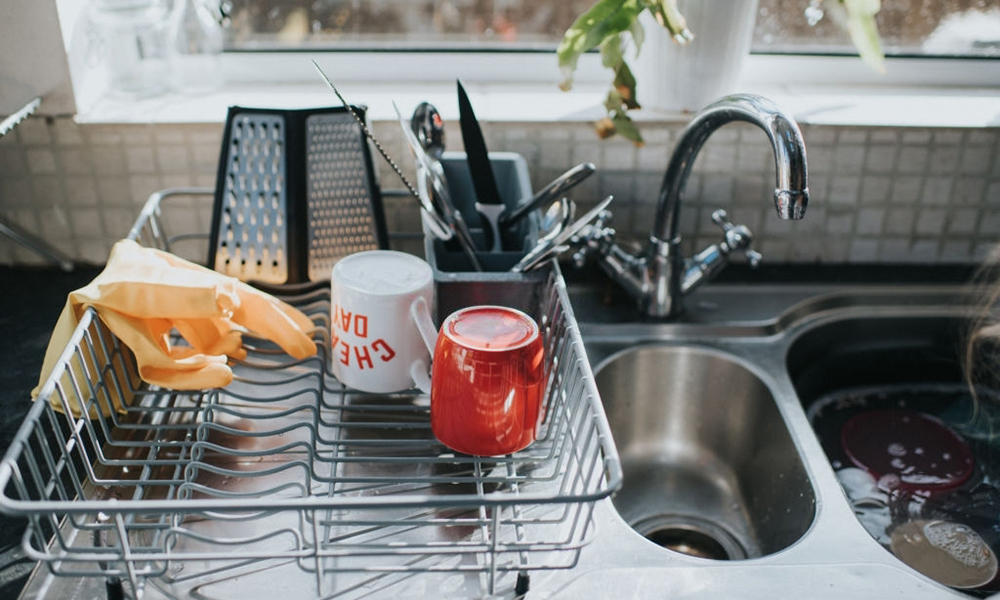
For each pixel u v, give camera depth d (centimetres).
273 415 83
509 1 130
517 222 100
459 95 94
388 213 120
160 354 81
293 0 127
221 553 71
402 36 131
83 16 112
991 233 124
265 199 99
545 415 89
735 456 112
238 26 128
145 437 87
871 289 121
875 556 81
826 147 118
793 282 123
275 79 131
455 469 85
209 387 83
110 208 116
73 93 110
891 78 134
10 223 116
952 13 132
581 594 73
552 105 123
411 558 75
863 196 122
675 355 111
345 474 84
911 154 119
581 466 76
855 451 109
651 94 120
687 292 114
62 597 71
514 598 72
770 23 133
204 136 113
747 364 109
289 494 82
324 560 74
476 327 80
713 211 122
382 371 86
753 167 119
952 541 96
